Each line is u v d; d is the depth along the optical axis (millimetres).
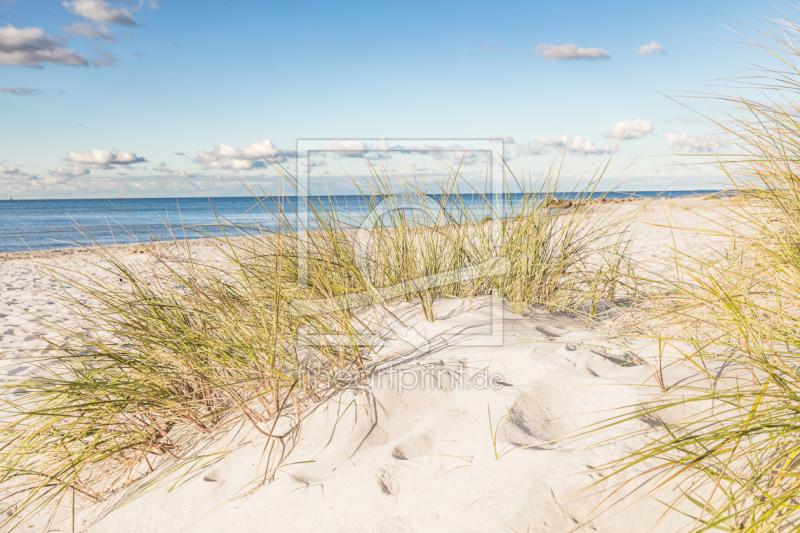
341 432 1822
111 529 1743
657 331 2178
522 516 1273
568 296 2777
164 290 2494
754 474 1188
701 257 2352
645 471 1319
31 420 2152
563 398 1786
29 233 17531
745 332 1633
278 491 1606
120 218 20859
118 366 2070
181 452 2035
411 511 1388
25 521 1911
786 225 1850
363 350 2289
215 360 2119
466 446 1614
